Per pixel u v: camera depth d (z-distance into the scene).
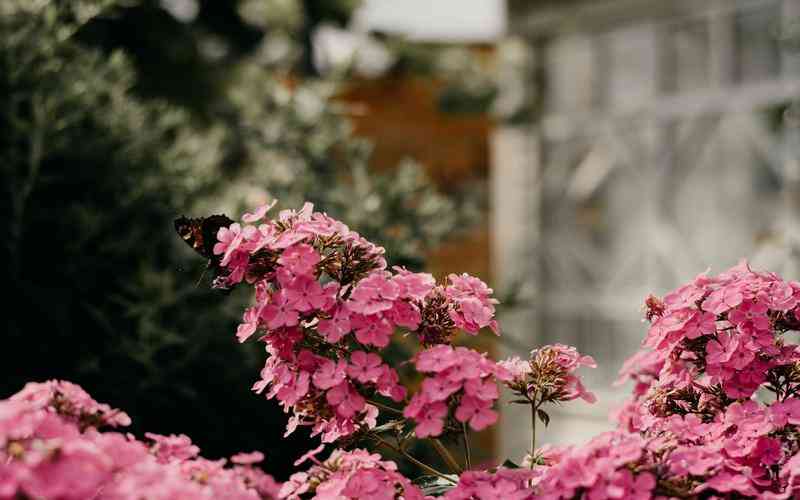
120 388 3.51
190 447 2.00
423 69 9.07
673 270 6.20
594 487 1.84
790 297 2.20
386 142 9.88
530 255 6.92
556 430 6.56
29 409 1.68
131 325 3.72
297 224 2.03
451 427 2.09
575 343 6.68
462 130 10.02
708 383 2.38
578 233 6.70
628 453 1.85
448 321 2.12
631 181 6.42
